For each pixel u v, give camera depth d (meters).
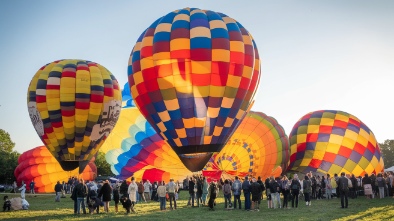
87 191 15.59
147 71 18.81
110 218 13.72
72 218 13.98
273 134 26.19
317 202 17.92
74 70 24.95
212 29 19.03
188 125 18.59
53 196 27.67
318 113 26.64
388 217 12.12
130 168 28.23
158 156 27.39
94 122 24.70
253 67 19.55
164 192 16.17
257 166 25.88
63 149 24.67
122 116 27.64
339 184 15.35
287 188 15.88
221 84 18.44
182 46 18.30
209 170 25.89
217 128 18.94
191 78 18.22
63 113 24.03
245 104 19.62
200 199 19.42
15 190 36.41
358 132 25.02
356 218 12.22
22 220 13.61
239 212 14.68
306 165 24.97
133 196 15.70
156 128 19.64
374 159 24.67
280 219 12.45
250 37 20.30
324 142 24.89
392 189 19.86
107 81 25.67
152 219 13.20
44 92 24.06
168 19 19.66
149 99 19.03
